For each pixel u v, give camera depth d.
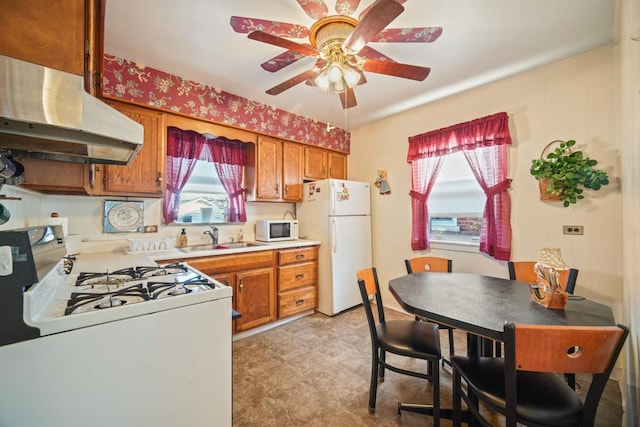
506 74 2.41
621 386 1.81
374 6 1.18
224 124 2.74
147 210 2.57
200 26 1.78
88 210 2.27
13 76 0.74
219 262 2.44
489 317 1.20
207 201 2.99
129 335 0.89
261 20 1.53
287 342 2.50
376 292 1.89
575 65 2.14
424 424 1.52
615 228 1.97
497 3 1.58
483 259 2.66
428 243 3.08
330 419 1.56
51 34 0.84
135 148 1.18
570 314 1.23
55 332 0.77
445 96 2.87
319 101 2.99
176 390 0.98
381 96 2.86
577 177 2.03
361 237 3.47
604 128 2.02
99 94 1.32
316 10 1.57
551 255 1.40
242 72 2.36
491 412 1.61
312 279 3.21
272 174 3.19
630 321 1.48
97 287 1.17
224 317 1.11
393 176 3.47
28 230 0.91
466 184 2.85
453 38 1.90
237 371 2.04
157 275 1.40
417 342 1.54
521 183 2.41
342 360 2.19
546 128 2.28
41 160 1.31
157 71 2.32
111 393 0.86
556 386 1.15
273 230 3.16
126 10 1.62
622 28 1.66
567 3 1.58
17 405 0.72
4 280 0.71
